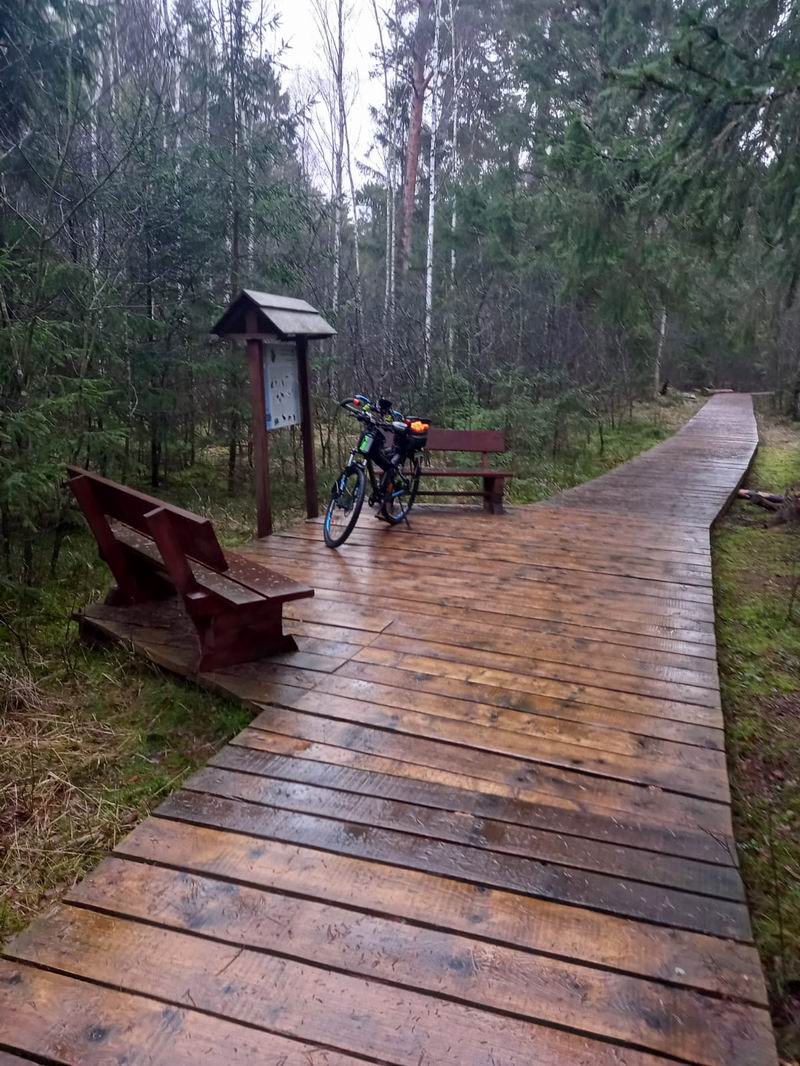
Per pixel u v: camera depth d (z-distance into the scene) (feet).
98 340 21.59
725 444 50.42
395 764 9.66
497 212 48.39
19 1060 5.49
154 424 28.40
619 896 7.33
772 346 76.02
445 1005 6.03
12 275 18.43
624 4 43.11
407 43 58.90
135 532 15.31
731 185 23.13
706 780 9.48
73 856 8.52
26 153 21.42
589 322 53.98
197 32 34.99
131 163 26.16
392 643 13.82
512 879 7.52
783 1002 6.79
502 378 43.86
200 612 12.06
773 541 25.95
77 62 22.54
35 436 15.80
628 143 33.94
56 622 15.88
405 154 63.36
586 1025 5.87
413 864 7.70
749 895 8.30
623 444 52.06
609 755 10.03
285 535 22.07
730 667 14.82
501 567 19.29
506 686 12.09
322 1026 5.79
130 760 10.62
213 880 7.43
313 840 8.06
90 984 6.15
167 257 27.71
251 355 20.62
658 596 17.12
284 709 11.12
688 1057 5.63
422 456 35.68
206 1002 5.98
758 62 21.08
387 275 63.05
